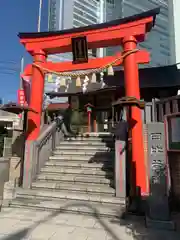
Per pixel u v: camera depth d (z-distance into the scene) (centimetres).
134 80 704
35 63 806
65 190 661
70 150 897
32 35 812
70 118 1289
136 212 540
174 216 536
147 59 715
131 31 721
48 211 569
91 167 754
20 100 984
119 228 459
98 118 1416
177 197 605
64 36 791
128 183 651
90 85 1310
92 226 468
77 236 418
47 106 1490
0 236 415
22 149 785
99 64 772
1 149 863
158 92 1152
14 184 718
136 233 434
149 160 516
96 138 991
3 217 521
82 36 742
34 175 723
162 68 1266
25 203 598
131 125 674
